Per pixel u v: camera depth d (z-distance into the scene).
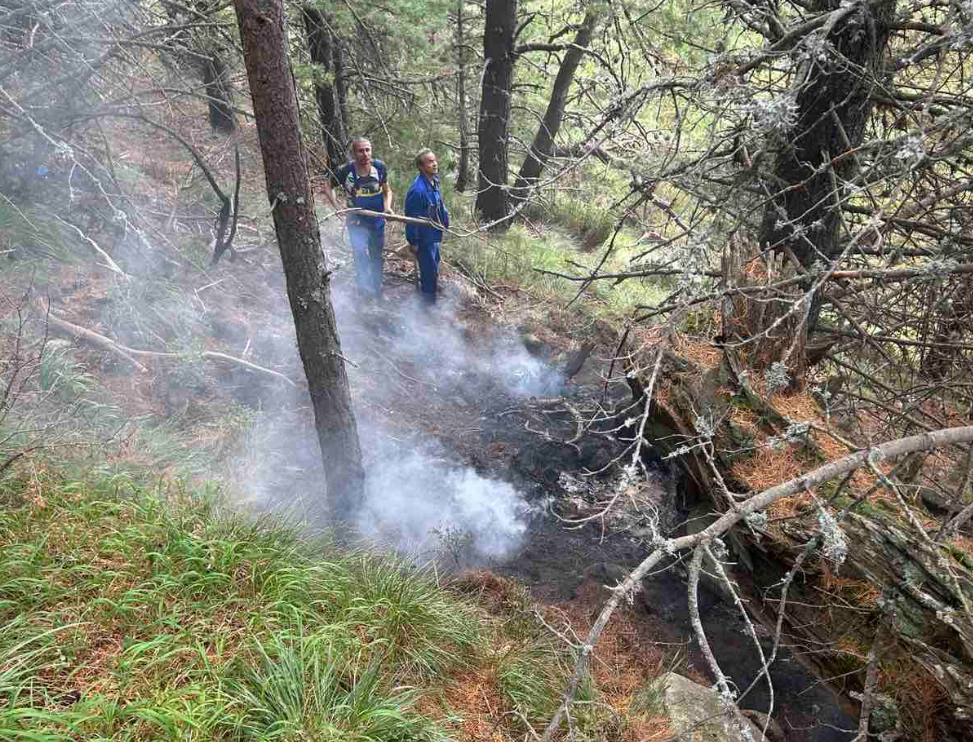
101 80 6.80
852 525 3.12
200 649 2.68
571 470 5.93
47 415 4.03
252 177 8.71
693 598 2.06
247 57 3.45
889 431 3.93
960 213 3.98
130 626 2.79
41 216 5.64
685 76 3.73
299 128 3.65
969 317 3.81
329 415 4.25
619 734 3.39
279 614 3.09
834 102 4.04
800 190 4.32
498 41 9.47
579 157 3.86
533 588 4.66
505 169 10.11
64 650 2.61
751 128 3.28
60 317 4.99
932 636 2.75
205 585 3.10
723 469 3.72
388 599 3.55
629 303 8.76
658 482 5.86
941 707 2.73
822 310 4.71
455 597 4.21
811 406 3.88
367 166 6.88
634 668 4.08
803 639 3.40
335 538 4.25
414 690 3.10
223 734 2.49
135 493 3.48
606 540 5.25
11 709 2.24
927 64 4.44
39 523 3.12
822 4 4.02
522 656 3.75
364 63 9.88
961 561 2.91
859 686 3.01
